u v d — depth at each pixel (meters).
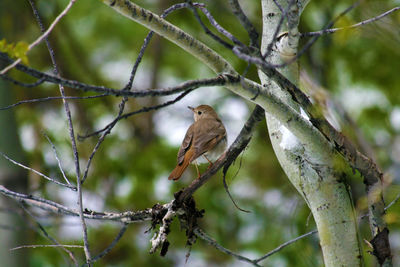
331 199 7.71
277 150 8.04
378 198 7.78
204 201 14.02
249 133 7.45
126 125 16.61
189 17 15.41
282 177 14.82
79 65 16.36
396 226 8.85
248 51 5.91
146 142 16.41
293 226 12.48
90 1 16.81
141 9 6.33
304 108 7.02
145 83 18.34
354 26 6.68
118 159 14.91
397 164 8.29
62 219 11.48
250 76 14.12
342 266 7.71
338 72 13.59
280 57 7.38
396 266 8.88
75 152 6.67
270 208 14.37
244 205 14.40
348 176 7.86
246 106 16.42
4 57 5.20
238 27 14.84
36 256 11.82
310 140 7.20
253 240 14.02
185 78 18.03
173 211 7.68
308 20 14.39
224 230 14.13
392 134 12.29
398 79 12.34
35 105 15.36
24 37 14.58
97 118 16.09
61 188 12.51
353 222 7.75
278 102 6.71
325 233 7.78
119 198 14.13
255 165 14.96
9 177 9.95
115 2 6.17
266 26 7.83
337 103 7.78
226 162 7.66
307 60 12.52
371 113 12.84
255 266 7.73
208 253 13.87
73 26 17.17
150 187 14.02
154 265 13.66
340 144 7.36
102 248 13.11
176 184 14.19
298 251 11.55
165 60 18.14
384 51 11.68
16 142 10.25
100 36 17.67
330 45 12.96
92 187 14.09
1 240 9.94
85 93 15.60
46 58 15.66
